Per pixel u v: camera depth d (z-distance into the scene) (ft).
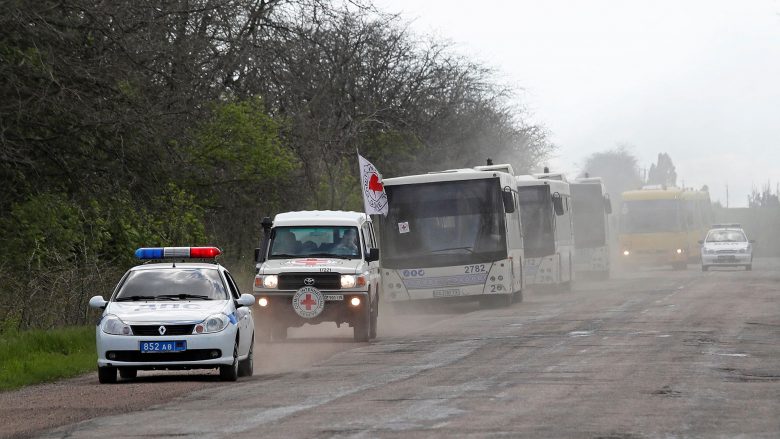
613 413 89.30
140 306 128.26
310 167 311.47
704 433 79.20
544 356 138.51
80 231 220.64
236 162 274.77
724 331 168.96
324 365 139.13
